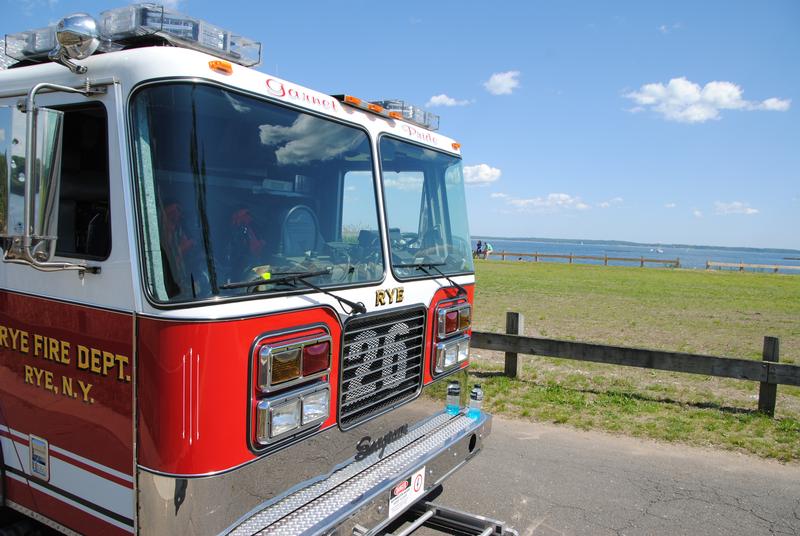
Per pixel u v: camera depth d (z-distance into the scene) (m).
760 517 4.48
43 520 2.97
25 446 3.02
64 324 2.75
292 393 2.77
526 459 5.53
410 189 3.97
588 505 4.63
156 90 2.48
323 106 3.24
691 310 16.39
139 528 2.51
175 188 2.47
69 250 2.74
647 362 7.30
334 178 3.30
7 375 3.07
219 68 2.64
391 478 3.14
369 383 3.36
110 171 2.54
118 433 2.57
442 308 4.05
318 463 2.98
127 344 2.50
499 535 3.86
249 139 2.77
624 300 18.61
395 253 3.71
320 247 3.15
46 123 2.32
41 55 3.08
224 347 2.48
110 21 2.80
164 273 2.41
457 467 3.79
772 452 5.71
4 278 3.03
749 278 31.56
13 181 2.42
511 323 8.23
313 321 2.93
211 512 2.47
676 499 4.75
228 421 2.50
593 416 6.77
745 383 8.24
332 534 2.65
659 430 6.30
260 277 2.71
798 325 13.77
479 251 49.22
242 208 2.72
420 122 4.25
